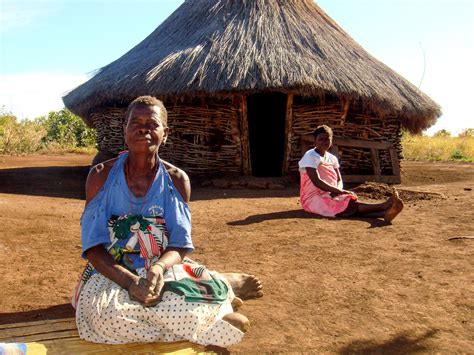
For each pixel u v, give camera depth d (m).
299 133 10.28
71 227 5.89
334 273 4.24
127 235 2.83
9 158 14.76
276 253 4.84
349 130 10.47
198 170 10.43
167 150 10.51
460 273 4.21
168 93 9.58
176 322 2.58
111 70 11.23
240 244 5.19
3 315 3.32
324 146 6.70
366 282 4.01
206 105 10.30
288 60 9.78
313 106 10.30
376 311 3.44
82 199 8.23
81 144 20.19
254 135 13.12
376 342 2.98
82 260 4.61
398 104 10.11
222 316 2.75
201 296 2.68
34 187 9.29
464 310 3.46
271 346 2.92
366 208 6.42
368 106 10.20
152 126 2.78
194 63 9.84
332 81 9.58
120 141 11.52
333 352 2.86
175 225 2.87
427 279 4.06
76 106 11.59
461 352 2.86
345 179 10.13
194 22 11.33
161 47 11.05
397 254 4.78
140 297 2.56
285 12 11.06
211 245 5.17
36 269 4.31
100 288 2.71
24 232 5.54
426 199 8.03
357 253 4.82
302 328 3.17
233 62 9.73
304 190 6.79
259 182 9.62
